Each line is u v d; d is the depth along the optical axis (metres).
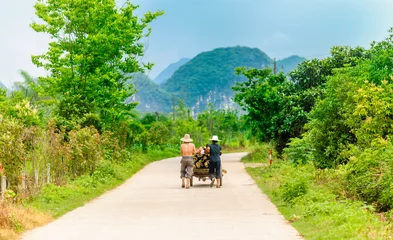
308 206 12.93
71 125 28.70
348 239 9.20
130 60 38.12
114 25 35.66
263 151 43.88
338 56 34.12
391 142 16.27
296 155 27.34
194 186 22.12
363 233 9.52
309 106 34.19
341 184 16.55
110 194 19.22
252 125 43.69
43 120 29.27
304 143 27.14
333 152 22.39
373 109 17.55
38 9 35.12
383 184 13.79
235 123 83.31
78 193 17.94
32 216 12.20
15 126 15.79
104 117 36.72
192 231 11.01
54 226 11.89
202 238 10.18
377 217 11.90
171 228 11.44
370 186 14.23
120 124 38.00
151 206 15.56
